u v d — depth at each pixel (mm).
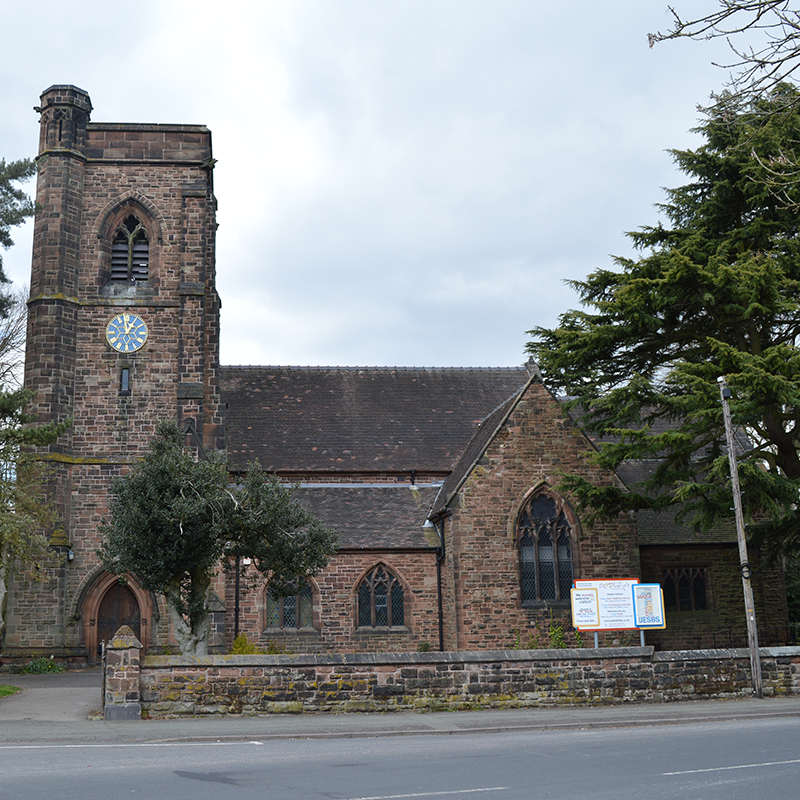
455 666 19484
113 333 32656
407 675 19203
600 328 27344
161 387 32562
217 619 29453
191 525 20828
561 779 10453
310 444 35719
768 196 26375
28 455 28734
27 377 31688
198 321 32781
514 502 29484
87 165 33844
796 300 26359
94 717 18016
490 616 28766
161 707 18031
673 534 33562
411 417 37969
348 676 18938
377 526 32281
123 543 21141
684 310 27969
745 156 26312
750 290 25234
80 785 10227
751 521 30922
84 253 33188
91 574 30578
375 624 31156
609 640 29062
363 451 35656
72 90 33906
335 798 9320
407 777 10719
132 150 34125
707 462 27719
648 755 12359
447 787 9969
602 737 14891
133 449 31953
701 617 33094
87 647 30391
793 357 24000
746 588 21500
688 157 28656
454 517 29312
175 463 21438
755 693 20906
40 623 29766
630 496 26781
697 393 24438
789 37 9016
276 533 22203
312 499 33406
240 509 21781
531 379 30297
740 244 27719
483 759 12234
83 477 31391
